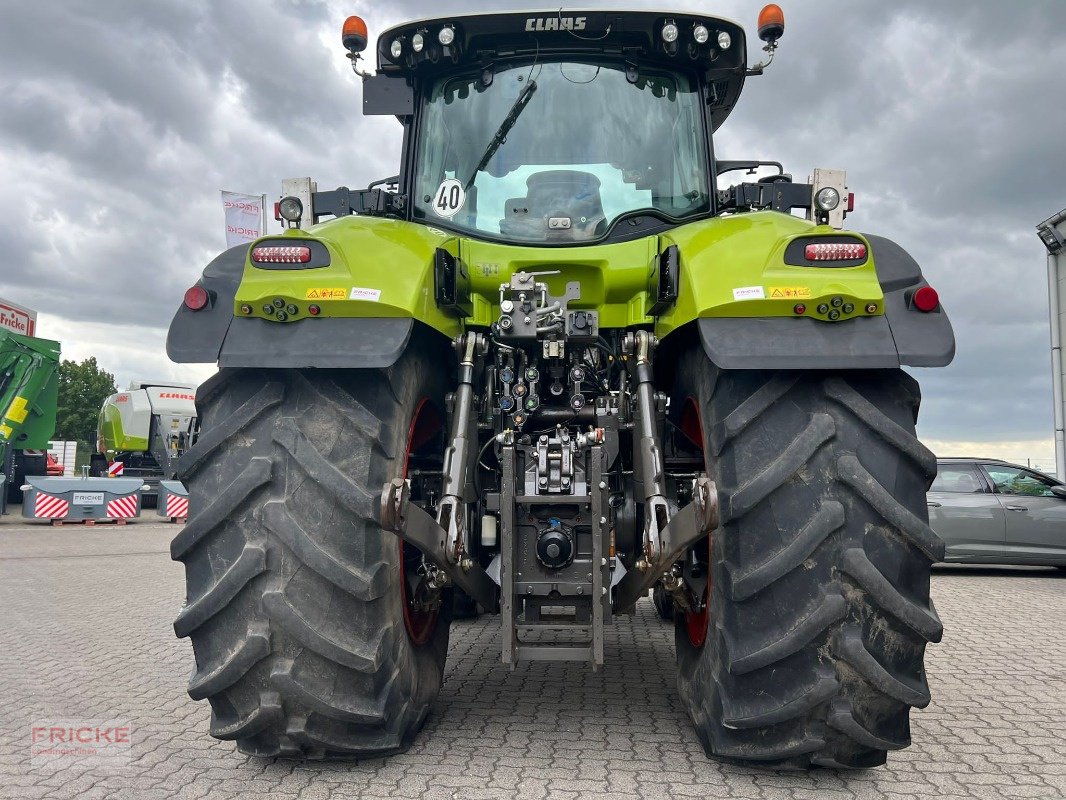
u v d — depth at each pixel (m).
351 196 3.77
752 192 3.67
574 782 2.83
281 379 2.79
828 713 2.59
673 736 3.36
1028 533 10.78
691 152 3.79
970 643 5.83
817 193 2.96
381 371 2.82
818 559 2.56
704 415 2.94
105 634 5.83
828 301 2.60
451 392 3.57
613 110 3.78
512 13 3.69
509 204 3.70
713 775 2.91
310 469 2.66
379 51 3.82
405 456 2.95
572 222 3.66
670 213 3.71
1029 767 3.11
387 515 2.43
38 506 15.58
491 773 2.91
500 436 3.18
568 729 3.45
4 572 9.31
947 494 11.12
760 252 2.74
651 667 4.63
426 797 2.70
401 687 2.88
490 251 3.51
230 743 3.31
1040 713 3.92
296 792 2.75
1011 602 8.15
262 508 2.67
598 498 2.96
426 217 3.75
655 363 3.64
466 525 3.21
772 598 2.60
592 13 3.69
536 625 3.03
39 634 5.83
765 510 2.62
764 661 2.57
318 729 2.72
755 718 2.62
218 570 2.68
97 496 15.91
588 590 3.01
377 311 2.71
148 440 19.94
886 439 2.62
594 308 3.51
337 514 2.67
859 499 2.57
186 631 2.69
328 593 2.65
